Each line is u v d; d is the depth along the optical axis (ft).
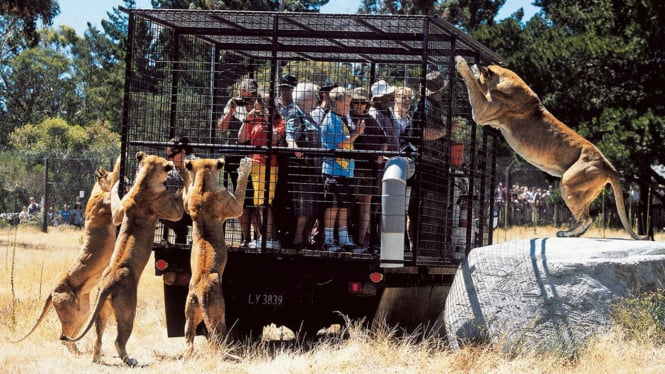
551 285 28.25
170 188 31.86
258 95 33.55
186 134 34.81
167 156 32.32
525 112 31.42
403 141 32.14
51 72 254.47
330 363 26.48
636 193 101.91
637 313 27.63
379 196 31.71
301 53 37.55
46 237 86.02
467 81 31.37
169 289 31.17
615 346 26.50
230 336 29.32
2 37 172.04
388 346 28.12
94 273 28.91
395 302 32.19
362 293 29.53
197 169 28.73
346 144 31.32
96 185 30.09
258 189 31.68
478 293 29.14
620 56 81.76
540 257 28.76
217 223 28.30
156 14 31.40
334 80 38.60
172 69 34.12
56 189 106.93
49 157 107.65
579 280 28.07
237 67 38.09
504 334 27.91
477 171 37.04
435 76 32.86
